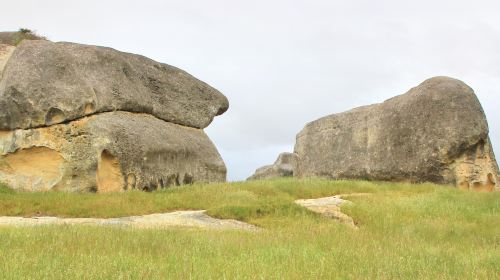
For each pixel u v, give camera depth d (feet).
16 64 89.66
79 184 86.12
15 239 41.52
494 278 32.60
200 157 110.52
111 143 88.48
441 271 34.32
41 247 38.27
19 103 87.10
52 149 86.79
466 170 106.73
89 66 94.63
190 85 119.34
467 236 58.18
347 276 31.83
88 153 86.58
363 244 45.39
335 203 75.10
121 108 97.19
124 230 48.49
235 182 96.94
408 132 112.27
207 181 110.83
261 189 87.56
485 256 40.55
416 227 61.57
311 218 67.36
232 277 30.37
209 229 55.83
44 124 87.35
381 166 115.44
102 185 87.76
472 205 74.18
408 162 110.93
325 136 131.64
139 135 94.32
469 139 106.01
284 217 67.41
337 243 45.70
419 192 89.76
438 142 107.04
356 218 67.36
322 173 128.88
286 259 36.35
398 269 34.17
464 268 35.63
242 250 39.81
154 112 106.93
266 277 30.35
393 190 92.94
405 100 115.65
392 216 67.41
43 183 86.17
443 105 109.19
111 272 30.48
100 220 65.31
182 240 43.55
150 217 67.72
